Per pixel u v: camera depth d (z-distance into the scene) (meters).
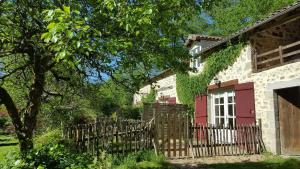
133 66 7.04
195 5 6.86
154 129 10.38
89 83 9.24
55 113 14.02
